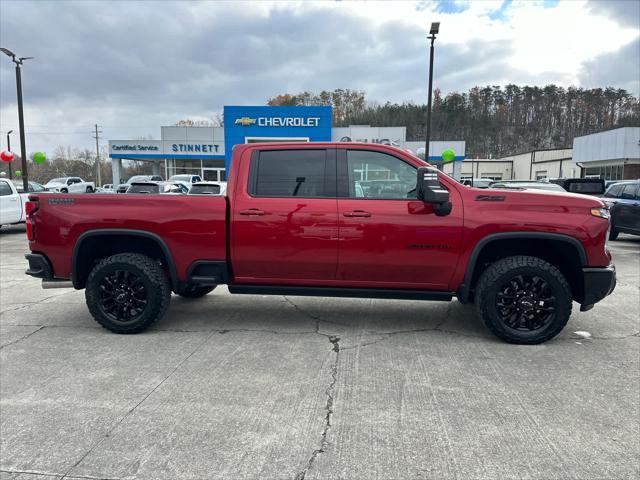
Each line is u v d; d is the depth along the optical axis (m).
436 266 4.21
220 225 4.39
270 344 4.27
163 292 4.50
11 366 3.79
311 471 2.39
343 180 4.35
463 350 4.11
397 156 4.29
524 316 4.25
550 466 2.42
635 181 11.86
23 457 2.53
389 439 2.68
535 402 3.13
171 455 2.54
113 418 2.94
